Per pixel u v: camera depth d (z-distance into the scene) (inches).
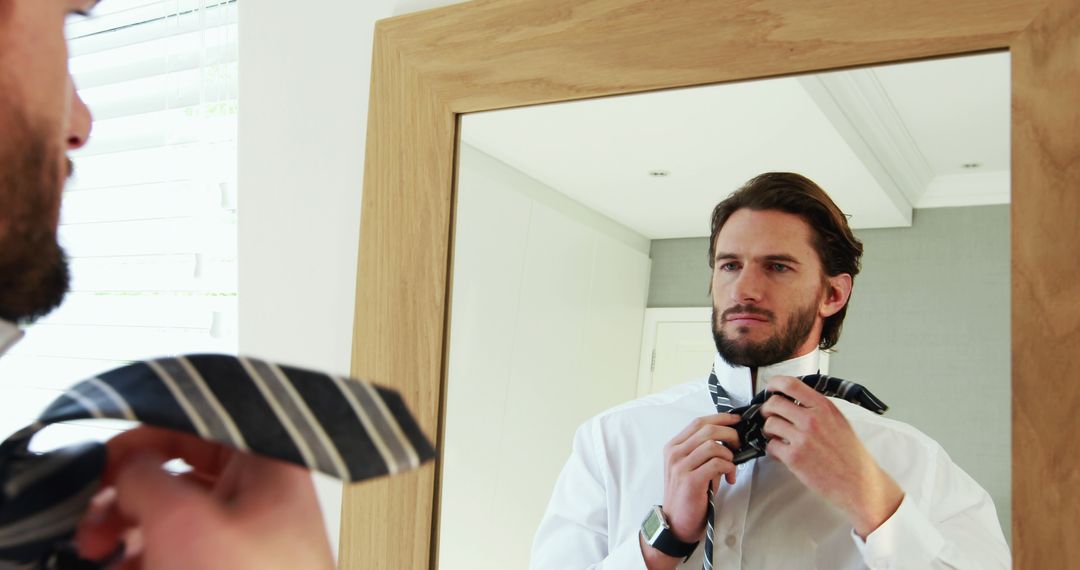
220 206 45.7
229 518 8.7
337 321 39.4
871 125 28.8
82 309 51.2
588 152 33.4
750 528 29.4
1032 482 25.5
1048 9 26.5
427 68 36.9
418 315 36.1
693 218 31.2
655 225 31.8
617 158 32.8
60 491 8.8
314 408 8.7
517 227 34.4
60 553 8.9
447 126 36.2
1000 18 27.2
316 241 40.4
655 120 32.3
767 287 29.8
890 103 28.6
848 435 28.2
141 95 49.9
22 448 8.9
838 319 28.8
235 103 45.9
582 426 32.4
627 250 32.1
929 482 27.0
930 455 27.0
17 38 10.1
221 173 46.2
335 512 38.6
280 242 41.4
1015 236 26.5
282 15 42.3
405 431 8.9
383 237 37.3
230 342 45.5
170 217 46.9
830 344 28.8
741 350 30.0
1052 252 26.0
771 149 30.2
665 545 30.6
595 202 33.0
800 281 29.4
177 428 8.2
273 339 41.2
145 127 49.6
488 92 35.4
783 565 28.8
